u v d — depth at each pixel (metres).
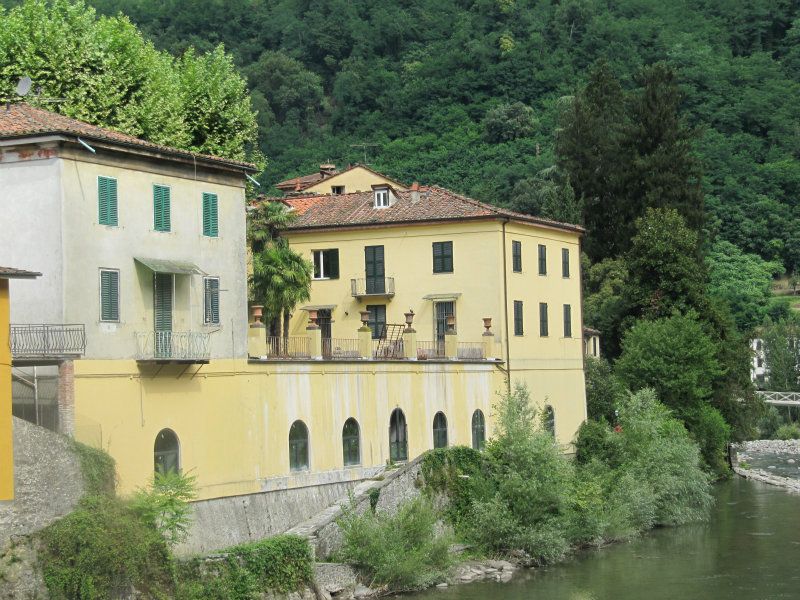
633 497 58.59
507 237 64.69
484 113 169.12
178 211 42.78
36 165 38.31
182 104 59.81
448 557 46.66
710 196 173.25
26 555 32.75
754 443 125.00
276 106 180.12
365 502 46.75
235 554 37.94
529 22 193.25
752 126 192.38
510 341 64.19
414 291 65.94
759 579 47.53
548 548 50.69
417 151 162.50
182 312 42.53
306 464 47.66
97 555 33.19
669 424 68.19
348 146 166.75
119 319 39.78
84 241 38.66
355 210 68.69
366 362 51.41
